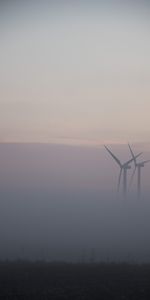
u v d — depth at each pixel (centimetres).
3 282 3244
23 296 2866
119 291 3061
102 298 2875
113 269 3922
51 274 3616
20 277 3459
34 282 3291
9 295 2877
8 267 3978
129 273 3722
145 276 3616
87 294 2959
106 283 3306
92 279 3450
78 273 3688
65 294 2952
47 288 3111
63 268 3934
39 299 2816
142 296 2948
